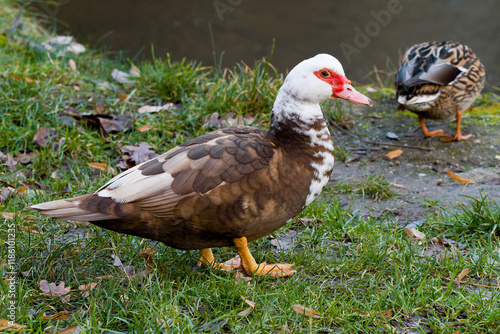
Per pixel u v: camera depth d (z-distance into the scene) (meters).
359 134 5.47
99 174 4.46
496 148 5.11
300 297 2.92
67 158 4.54
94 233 3.62
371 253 3.32
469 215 3.70
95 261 3.24
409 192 4.39
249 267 3.20
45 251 3.38
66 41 6.91
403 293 2.95
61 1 10.83
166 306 2.79
